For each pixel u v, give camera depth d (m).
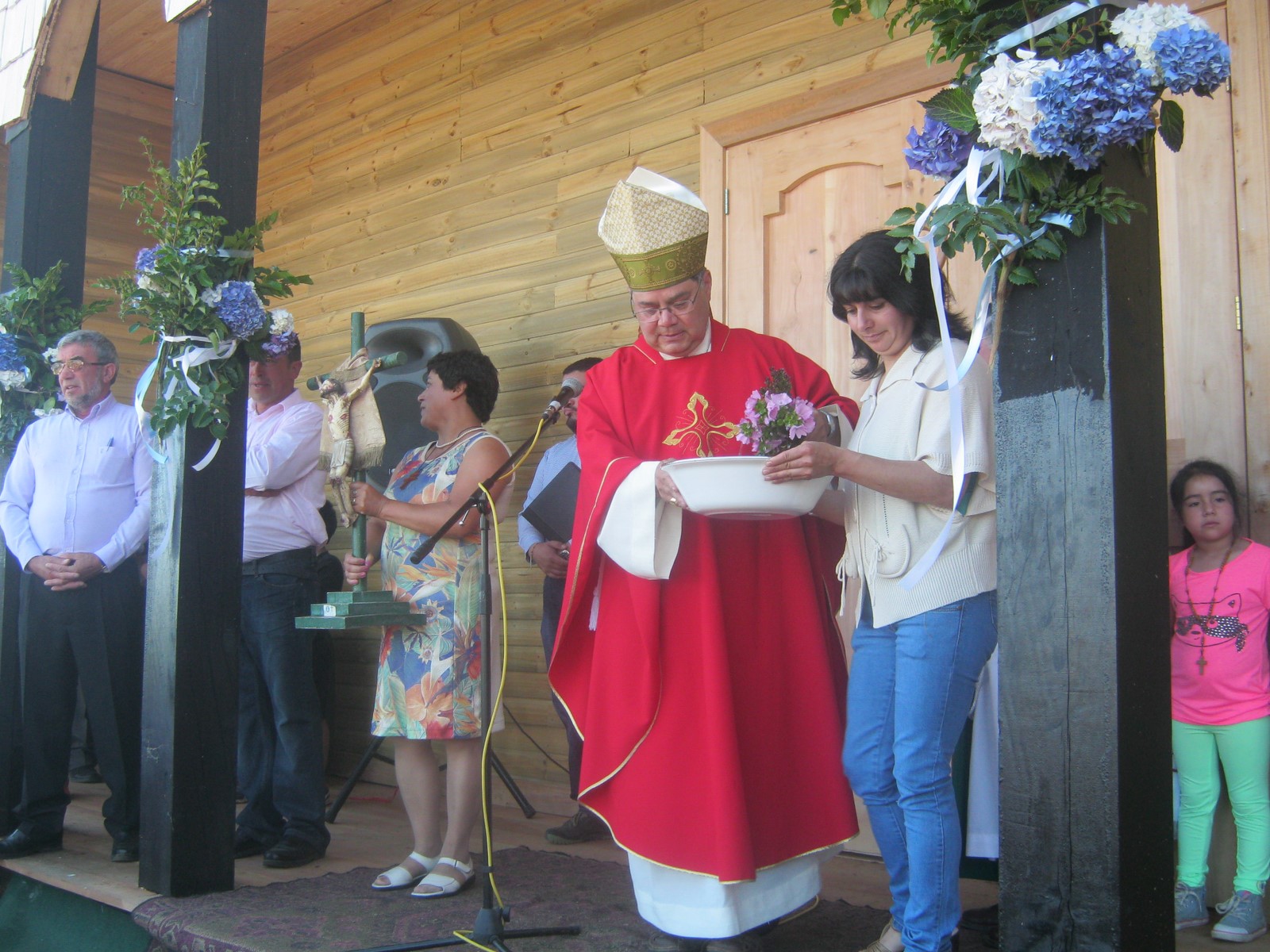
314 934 2.50
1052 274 1.77
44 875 3.26
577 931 2.44
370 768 4.96
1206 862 2.66
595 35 4.46
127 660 3.50
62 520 3.57
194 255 2.98
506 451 3.01
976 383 2.04
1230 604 2.65
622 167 4.30
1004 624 1.78
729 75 3.98
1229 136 2.88
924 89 3.46
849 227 3.62
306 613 3.37
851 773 2.18
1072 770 1.69
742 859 2.14
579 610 2.47
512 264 4.68
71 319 4.11
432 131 5.09
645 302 2.38
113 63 6.23
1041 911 1.71
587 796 2.39
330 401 2.89
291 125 5.85
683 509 2.20
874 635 2.17
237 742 3.39
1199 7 2.94
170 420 2.95
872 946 2.16
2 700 3.82
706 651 2.25
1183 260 2.94
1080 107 1.62
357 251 5.39
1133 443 1.72
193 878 2.87
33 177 4.09
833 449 2.01
